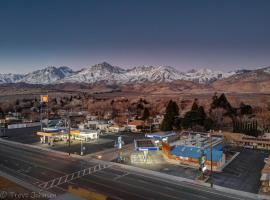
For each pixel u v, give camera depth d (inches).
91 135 3764.8
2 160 2615.7
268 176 1884.8
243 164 2556.6
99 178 2064.5
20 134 4298.7
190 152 2568.9
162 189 1843.0
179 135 3651.6
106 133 4399.6
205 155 2316.7
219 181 2047.2
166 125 4466.0
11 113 7263.8
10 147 3284.9
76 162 2559.1
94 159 2674.7
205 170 2290.8
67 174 2164.1
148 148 2689.5
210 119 4475.9
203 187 1902.1
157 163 2549.2
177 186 1911.9
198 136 3307.1
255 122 4581.7
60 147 3275.1
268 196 1745.8
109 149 3147.1
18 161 2578.7
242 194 1777.8
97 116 6604.3
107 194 1729.8
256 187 1919.3
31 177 2073.1
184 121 4579.2
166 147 2765.7
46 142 3599.9
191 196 1724.9
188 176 2146.9
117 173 2203.5
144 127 4690.0
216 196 1734.7
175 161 2603.3
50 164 2476.6
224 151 3080.7
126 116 6565.0
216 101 5462.6
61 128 4138.8
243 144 3491.6
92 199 1434.5
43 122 5634.8
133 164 2500.0
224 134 3708.2
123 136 4087.1
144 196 1707.7
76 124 5206.7
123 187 1868.8
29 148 3225.9
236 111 5556.1
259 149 3270.2
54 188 1822.1
